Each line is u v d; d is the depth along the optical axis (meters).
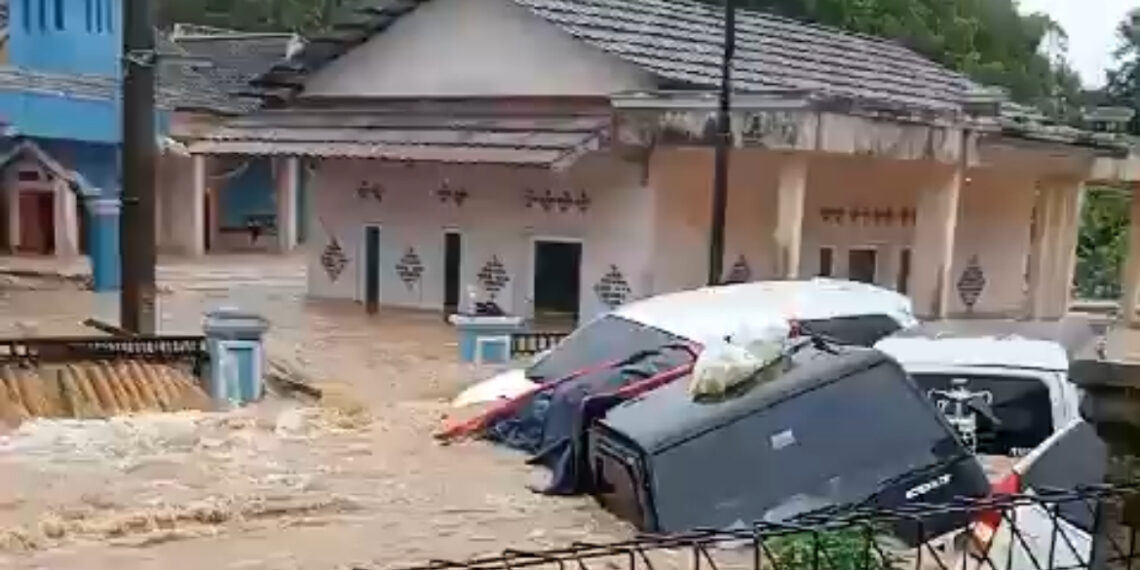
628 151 22.53
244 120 28.12
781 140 20.34
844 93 23.50
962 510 5.59
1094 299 36.91
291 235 41.88
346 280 27.38
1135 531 5.21
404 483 9.68
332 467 10.23
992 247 31.08
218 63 42.44
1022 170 26.78
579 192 23.59
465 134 23.94
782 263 21.78
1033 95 54.41
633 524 8.39
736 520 7.95
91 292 27.30
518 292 24.53
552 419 10.69
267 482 9.66
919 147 23.09
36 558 7.66
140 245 17.80
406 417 12.47
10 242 33.59
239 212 43.19
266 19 57.78
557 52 24.03
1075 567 6.05
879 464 8.27
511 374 14.44
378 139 25.02
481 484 9.70
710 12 27.62
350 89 27.36
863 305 14.37
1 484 9.43
